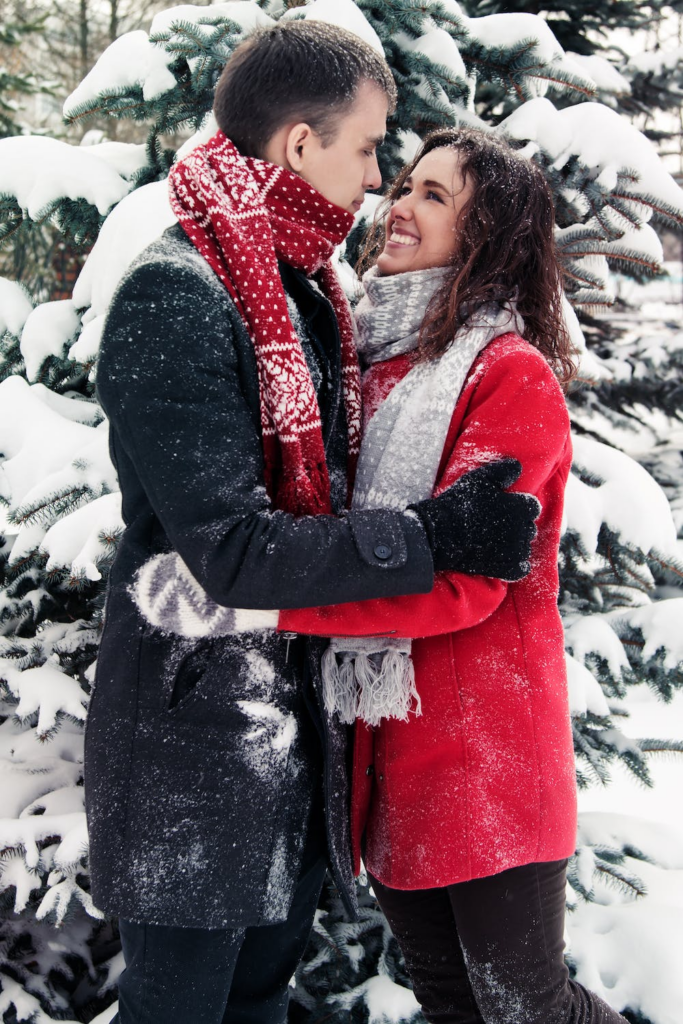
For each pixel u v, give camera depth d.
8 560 1.78
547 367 1.17
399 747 1.14
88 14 8.53
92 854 1.02
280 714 1.05
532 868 1.14
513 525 1.00
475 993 1.14
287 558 0.92
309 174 1.09
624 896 1.94
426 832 1.11
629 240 2.02
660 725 3.03
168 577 1.04
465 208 1.23
